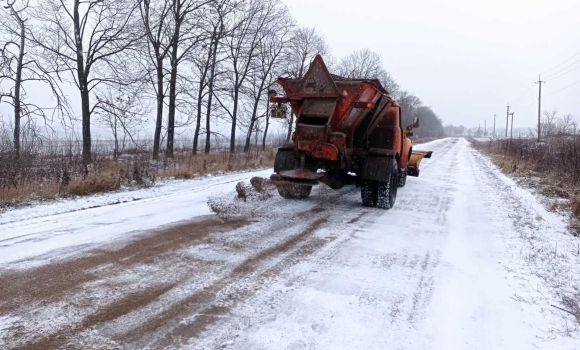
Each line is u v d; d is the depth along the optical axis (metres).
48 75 15.66
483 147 46.31
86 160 13.42
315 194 10.05
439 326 3.69
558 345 3.44
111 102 18.38
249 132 26.66
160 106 18.91
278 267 4.93
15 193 8.39
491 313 4.01
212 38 20.33
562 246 6.39
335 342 3.29
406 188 12.53
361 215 8.09
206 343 3.18
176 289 4.16
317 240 6.16
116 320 3.47
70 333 3.24
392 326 3.63
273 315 3.69
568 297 4.40
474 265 5.43
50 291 3.99
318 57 8.11
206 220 7.10
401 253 5.75
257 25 24.23
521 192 12.25
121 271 4.59
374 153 8.79
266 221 7.20
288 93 8.61
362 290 4.36
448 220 8.12
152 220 6.98
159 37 18.66
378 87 8.80
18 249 5.22
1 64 14.76
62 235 5.91
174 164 16.20
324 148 7.89
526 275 5.09
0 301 3.74
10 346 3.02
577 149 16.52
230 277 4.54
